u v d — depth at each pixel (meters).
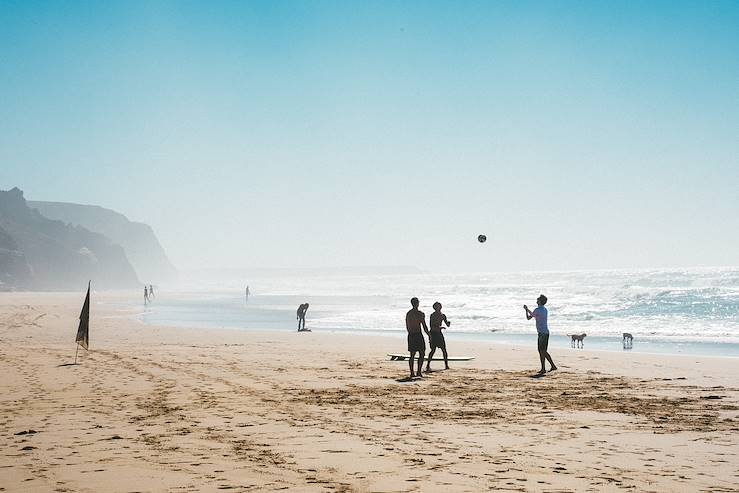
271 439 7.89
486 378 14.83
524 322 41.59
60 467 6.41
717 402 11.24
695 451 7.25
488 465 6.52
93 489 5.57
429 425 8.92
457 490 5.55
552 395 12.08
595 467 6.45
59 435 8.12
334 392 12.28
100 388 12.59
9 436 8.05
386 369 16.50
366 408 10.43
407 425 8.91
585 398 11.70
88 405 10.57
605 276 178.88
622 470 6.33
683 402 11.25
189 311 56.81
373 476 6.05
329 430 8.50
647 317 47.81
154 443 7.63
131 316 46.25
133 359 18.09
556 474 6.15
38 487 5.64
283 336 28.09
